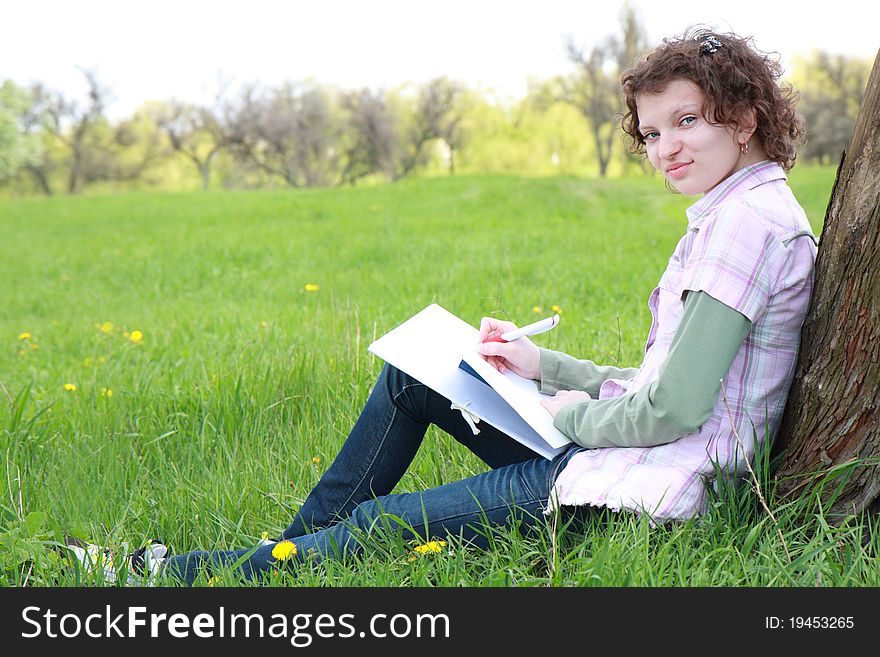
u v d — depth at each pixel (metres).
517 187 22.27
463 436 2.55
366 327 5.56
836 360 2.05
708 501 2.18
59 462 3.27
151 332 6.92
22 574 2.35
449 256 11.44
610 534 2.08
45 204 27.42
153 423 3.69
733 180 2.15
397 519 2.28
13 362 6.55
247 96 66.56
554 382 2.52
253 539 2.59
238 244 14.42
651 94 2.15
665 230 13.40
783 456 2.20
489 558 2.24
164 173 70.31
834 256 2.05
